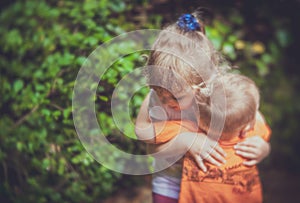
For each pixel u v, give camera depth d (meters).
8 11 3.63
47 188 3.37
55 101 3.25
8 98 3.31
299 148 4.54
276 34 4.07
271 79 4.37
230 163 2.79
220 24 3.65
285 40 4.04
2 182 3.46
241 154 2.81
